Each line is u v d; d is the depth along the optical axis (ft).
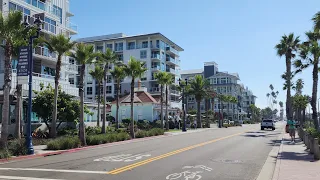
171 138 100.68
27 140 55.62
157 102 194.49
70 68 148.15
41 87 100.27
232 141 83.30
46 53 123.03
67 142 64.95
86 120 131.44
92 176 33.40
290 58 131.64
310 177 31.48
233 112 364.58
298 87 266.77
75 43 83.92
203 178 32.48
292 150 57.52
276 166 38.58
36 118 101.35
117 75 124.36
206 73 380.99
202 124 216.54
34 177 33.09
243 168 38.86
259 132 134.10
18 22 56.08
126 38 258.57
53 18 129.18
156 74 152.25
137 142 86.17
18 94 74.95
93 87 260.83
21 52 56.18
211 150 60.23
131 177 32.83
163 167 39.42
